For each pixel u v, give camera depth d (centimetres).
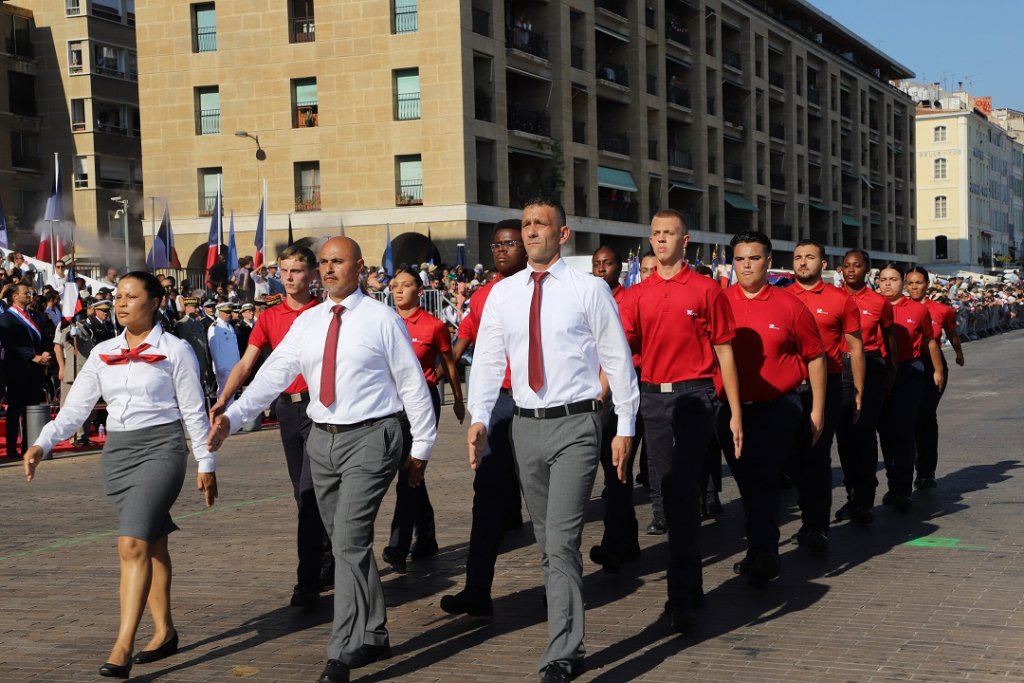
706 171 5391
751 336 695
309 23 3888
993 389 2195
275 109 3906
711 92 5534
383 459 554
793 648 571
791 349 703
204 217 4003
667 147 5103
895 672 528
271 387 571
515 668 552
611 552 743
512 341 550
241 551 843
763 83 6034
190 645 604
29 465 562
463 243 3706
